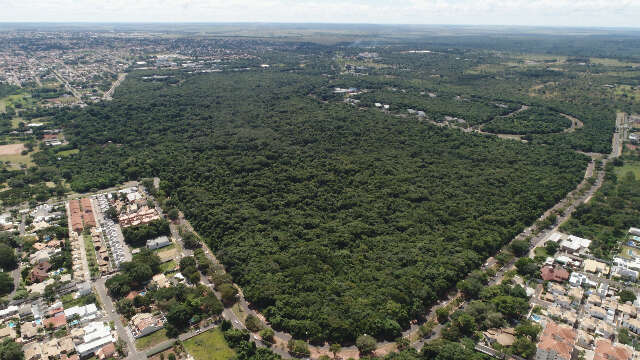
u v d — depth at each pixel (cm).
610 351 16450
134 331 18062
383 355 16700
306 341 17475
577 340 17538
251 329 18062
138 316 18675
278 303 18888
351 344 17362
